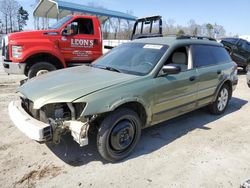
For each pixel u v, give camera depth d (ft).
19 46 22.49
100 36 27.43
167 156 12.04
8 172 10.31
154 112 12.55
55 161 11.27
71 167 10.86
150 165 11.21
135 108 12.18
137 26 35.70
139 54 13.98
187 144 13.39
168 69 12.27
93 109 9.98
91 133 11.51
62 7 35.42
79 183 9.78
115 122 10.77
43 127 9.67
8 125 14.96
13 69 22.81
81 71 13.41
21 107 11.59
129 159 11.66
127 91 11.03
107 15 39.06
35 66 23.11
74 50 25.82
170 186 9.76
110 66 13.92
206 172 10.78
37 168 10.68
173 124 16.34
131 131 11.65
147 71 12.52
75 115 10.20
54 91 10.53
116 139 10.96
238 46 40.91
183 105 14.38
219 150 12.84
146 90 11.76
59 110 10.20
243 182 9.65
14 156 11.53
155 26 32.89
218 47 18.17
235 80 19.52
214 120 17.42
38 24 53.88
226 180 10.26
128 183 9.87
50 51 23.73
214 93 17.16
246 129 15.92
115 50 15.80
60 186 9.57
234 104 22.18
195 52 15.40
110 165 11.11
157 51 13.56
